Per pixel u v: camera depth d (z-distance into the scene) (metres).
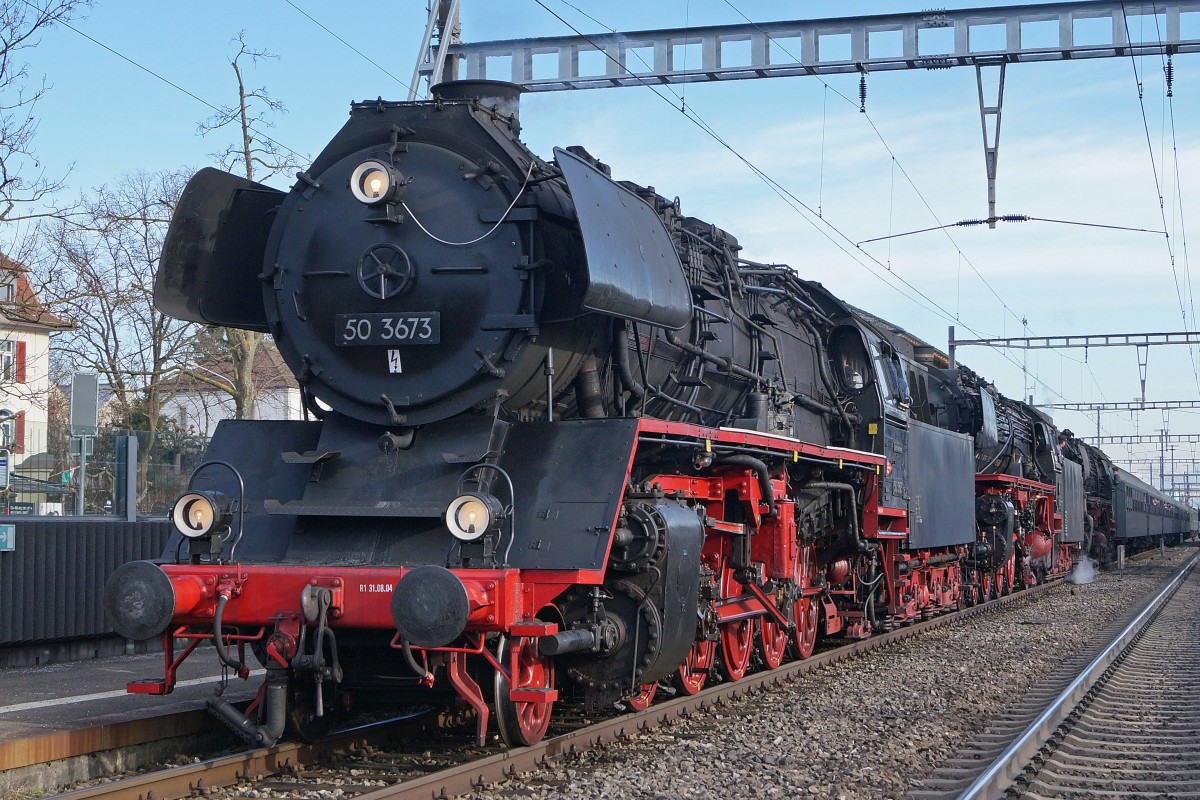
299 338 8.27
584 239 7.23
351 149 8.41
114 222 23.94
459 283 7.88
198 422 40.56
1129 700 10.68
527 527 7.38
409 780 6.75
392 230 8.05
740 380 10.98
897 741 8.25
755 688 10.52
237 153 23.52
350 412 8.09
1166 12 14.09
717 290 10.72
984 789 6.34
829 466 12.16
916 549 16.08
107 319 27.86
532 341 7.85
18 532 11.52
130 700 9.03
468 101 8.23
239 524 7.66
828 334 14.12
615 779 6.89
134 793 6.30
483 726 6.78
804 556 11.99
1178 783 7.18
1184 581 29.75
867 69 15.02
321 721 7.79
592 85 15.63
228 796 6.51
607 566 7.77
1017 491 24.41
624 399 8.90
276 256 8.41
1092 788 7.09
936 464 17.03
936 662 12.94
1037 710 9.53
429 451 7.86
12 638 11.37
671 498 8.69
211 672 10.91
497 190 7.96
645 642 7.79
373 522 7.68
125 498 13.30
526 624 6.85
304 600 6.85
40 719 7.94
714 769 7.29
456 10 14.54
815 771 7.32
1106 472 40.44
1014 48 14.55
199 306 8.73
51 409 24.56
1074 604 22.23
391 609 6.59
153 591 6.98
